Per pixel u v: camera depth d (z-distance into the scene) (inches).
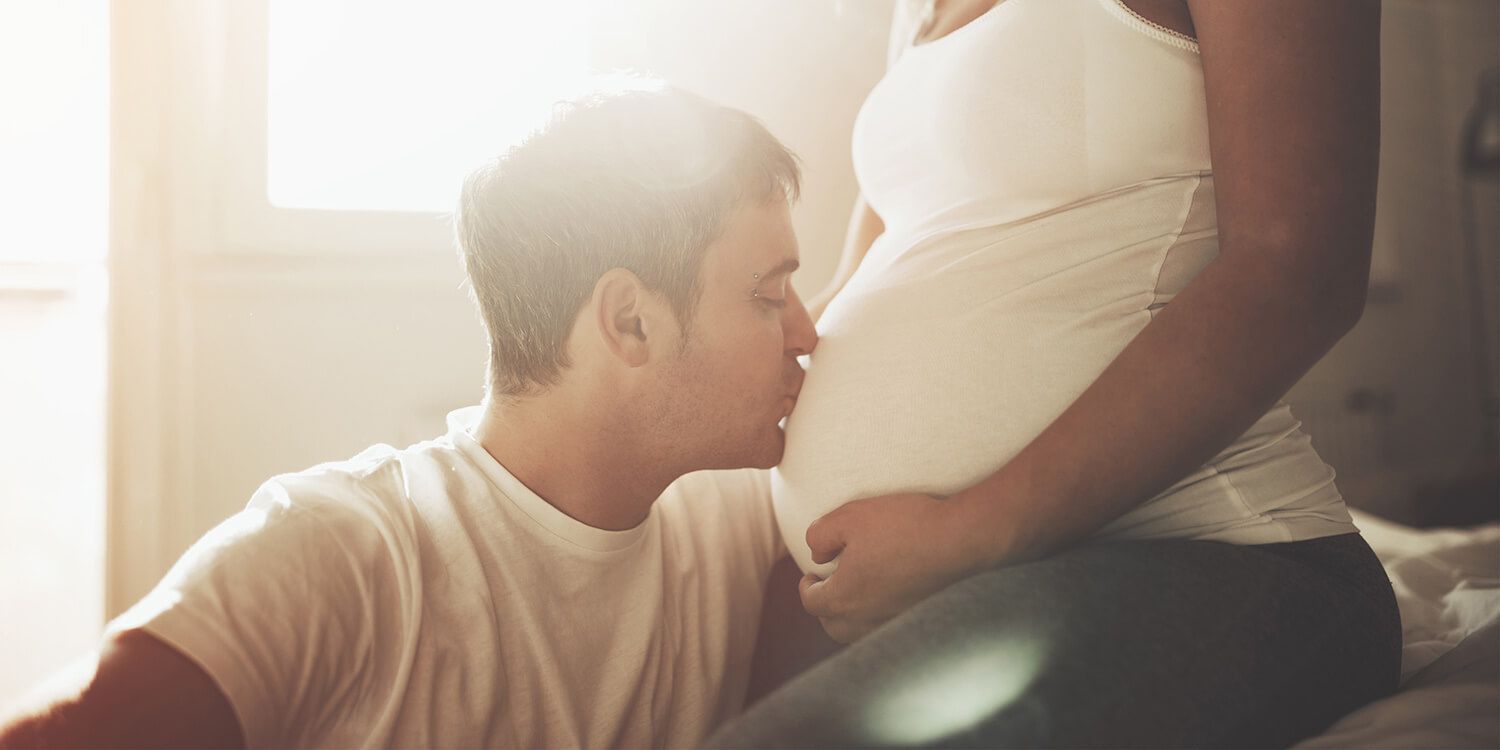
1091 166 28.9
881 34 64.5
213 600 22.5
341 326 58.7
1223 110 25.5
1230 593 23.8
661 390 29.0
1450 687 26.1
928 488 28.1
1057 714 20.6
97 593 57.2
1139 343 25.3
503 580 28.2
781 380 30.5
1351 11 24.9
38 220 57.1
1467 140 111.6
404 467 29.3
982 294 28.9
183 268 56.2
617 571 30.5
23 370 57.2
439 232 60.7
